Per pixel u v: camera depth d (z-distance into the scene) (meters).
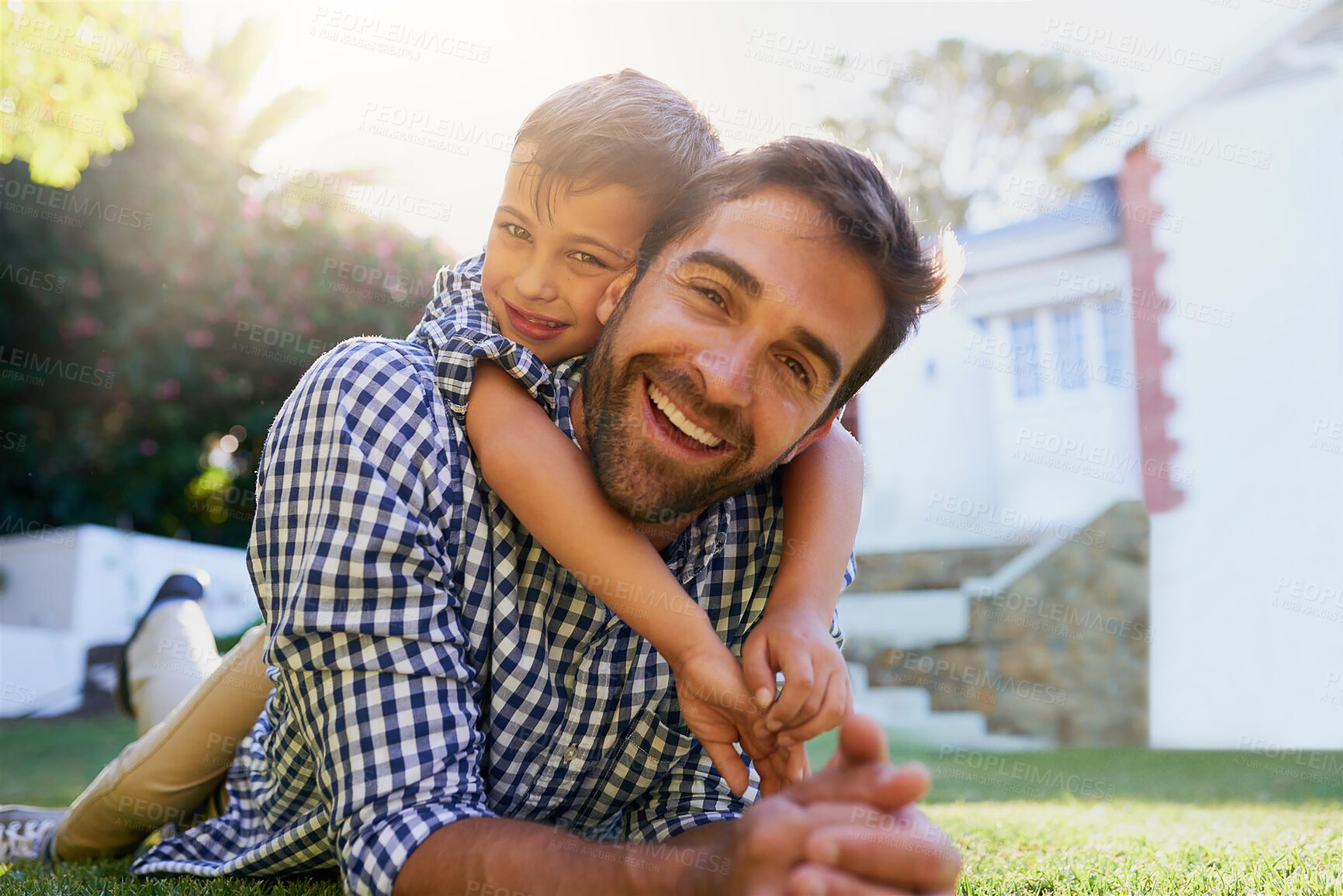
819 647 1.31
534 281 1.81
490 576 1.44
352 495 1.32
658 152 1.80
